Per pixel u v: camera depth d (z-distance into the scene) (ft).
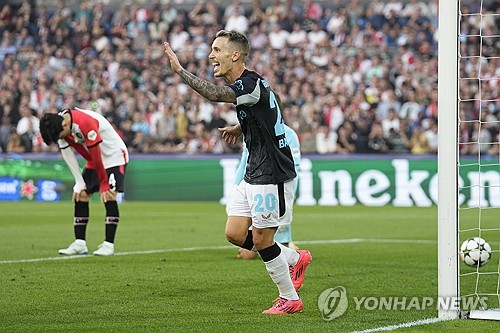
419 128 252.62
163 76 277.64
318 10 285.64
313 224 175.32
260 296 79.00
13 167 253.85
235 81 65.82
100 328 62.75
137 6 295.28
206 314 69.05
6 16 295.07
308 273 97.04
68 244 129.49
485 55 265.34
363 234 153.17
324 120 255.91
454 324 64.08
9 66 280.72
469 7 273.75
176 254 116.37
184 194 248.11
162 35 289.94
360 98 257.14
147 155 249.34
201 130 259.60
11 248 122.93
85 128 108.06
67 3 297.74
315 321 65.82
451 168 65.05
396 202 236.22
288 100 262.26
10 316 67.82
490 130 248.73
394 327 63.00
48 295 78.89
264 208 67.67
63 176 250.98
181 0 297.74
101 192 112.27
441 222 65.82
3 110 269.23
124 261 107.24
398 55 273.75
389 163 236.43
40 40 291.99
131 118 266.16
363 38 278.26
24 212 202.39
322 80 266.36
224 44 67.46
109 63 281.54
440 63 65.05
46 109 274.77
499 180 224.12
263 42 283.18
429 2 280.31
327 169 240.12
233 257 112.88
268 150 67.87
